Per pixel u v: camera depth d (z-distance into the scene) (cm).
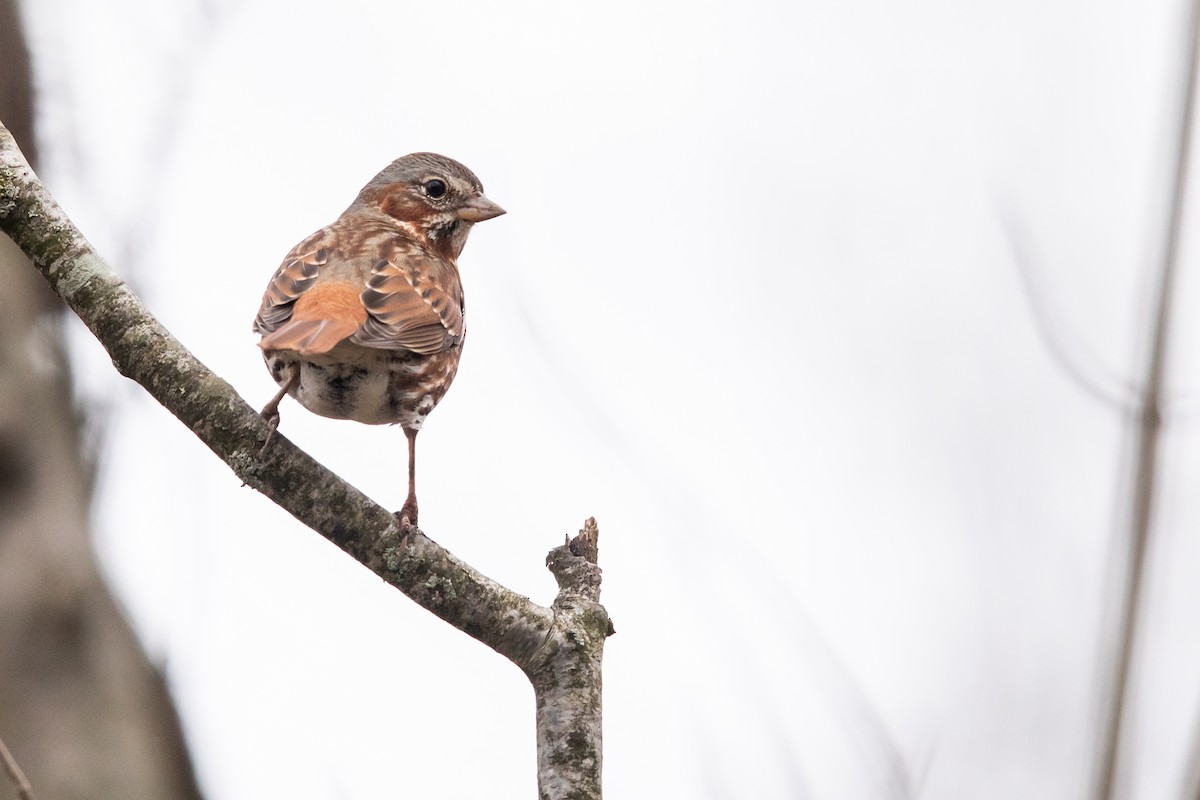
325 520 856
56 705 1544
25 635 1556
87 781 1520
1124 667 821
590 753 855
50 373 1645
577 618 884
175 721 1617
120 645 1611
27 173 854
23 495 1591
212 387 851
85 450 1562
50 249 853
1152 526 837
